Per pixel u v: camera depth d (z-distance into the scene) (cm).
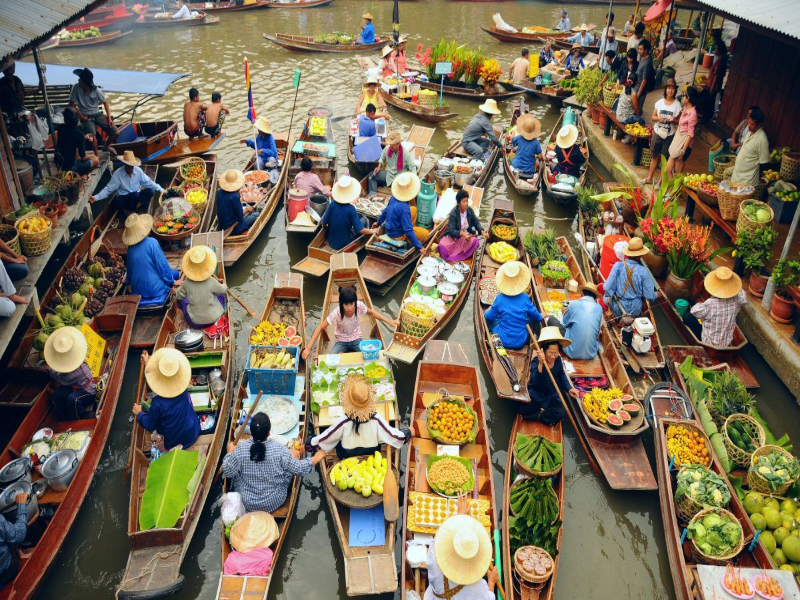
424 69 2461
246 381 955
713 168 1427
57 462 802
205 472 811
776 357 1035
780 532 755
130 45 2755
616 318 1100
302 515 859
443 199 1400
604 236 1282
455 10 3588
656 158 1481
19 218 1080
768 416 988
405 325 1067
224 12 3356
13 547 689
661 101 1438
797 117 1377
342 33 2842
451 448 876
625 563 807
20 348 973
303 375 986
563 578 786
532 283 1212
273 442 765
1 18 1026
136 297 1085
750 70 1585
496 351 1023
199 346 996
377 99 1931
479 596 644
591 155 1894
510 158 1744
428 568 658
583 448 936
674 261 1142
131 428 948
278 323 1045
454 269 1241
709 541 743
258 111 2078
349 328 997
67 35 2689
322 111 1891
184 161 1589
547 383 919
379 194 1524
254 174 1516
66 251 1321
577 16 3547
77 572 779
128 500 858
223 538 754
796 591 681
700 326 1090
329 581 788
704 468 821
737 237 1104
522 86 2255
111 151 1516
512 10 3628
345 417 791
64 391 884
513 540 745
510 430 991
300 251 1388
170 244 1309
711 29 2200
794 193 1222
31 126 1393
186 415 843
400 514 835
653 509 861
